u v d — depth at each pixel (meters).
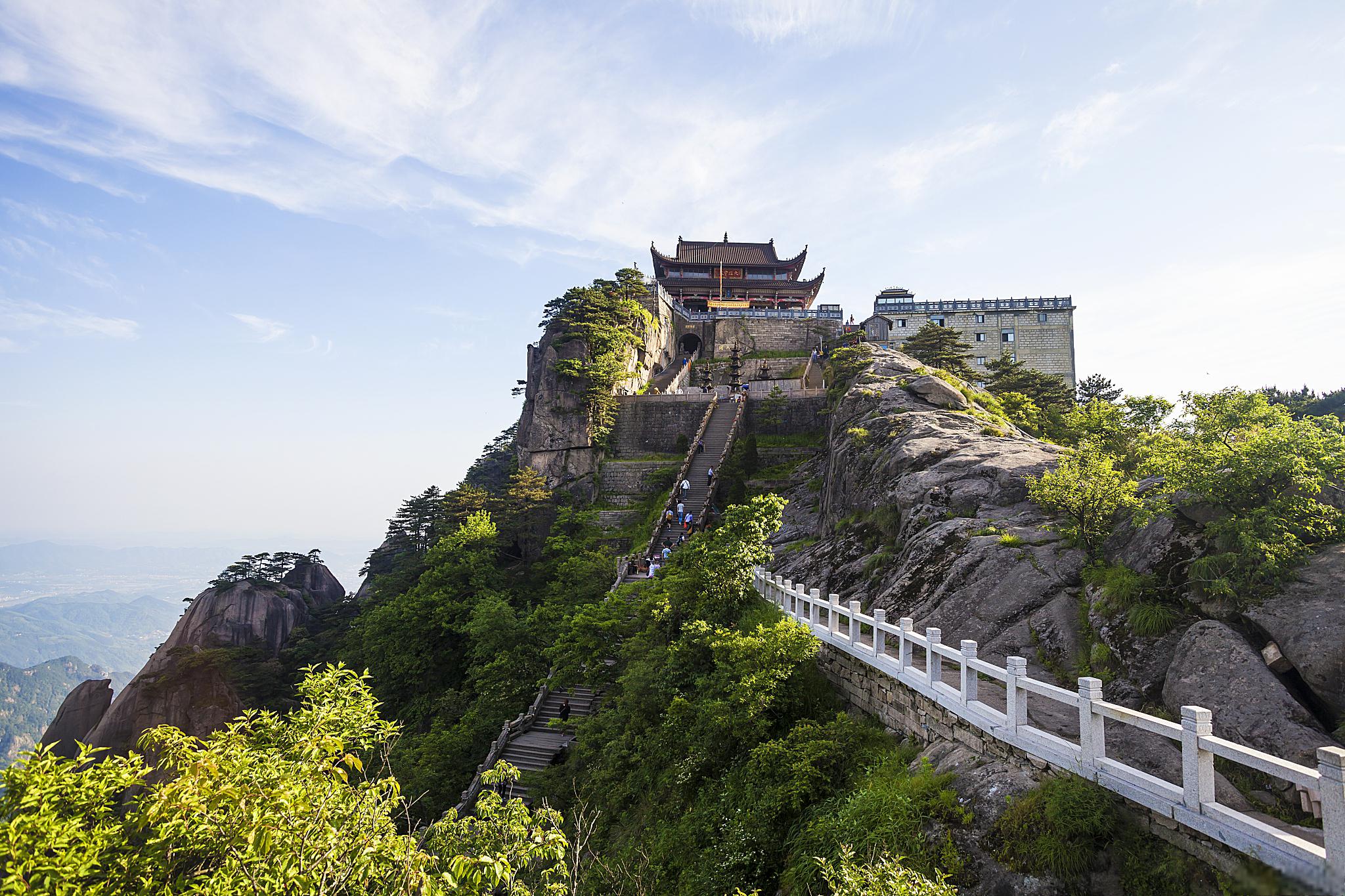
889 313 87.00
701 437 63.50
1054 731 12.87
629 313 76.94
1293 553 13.57
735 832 15.95
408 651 45.06
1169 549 16.19
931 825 12.36
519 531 58.53
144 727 53.59
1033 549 19.81
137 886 8.36
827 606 20.83
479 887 9.42
